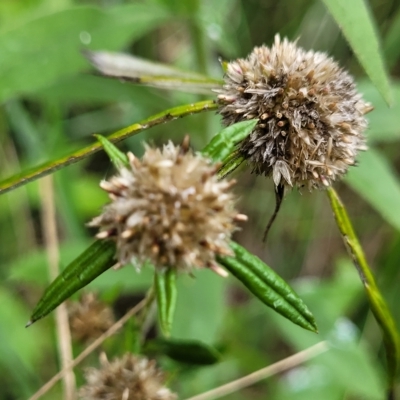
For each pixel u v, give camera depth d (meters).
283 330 0.28
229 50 0.29
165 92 0.30
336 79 0.23
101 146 0.22
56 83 0.30
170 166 0.21
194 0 0.28
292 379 0.31
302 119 0.22
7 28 0.28
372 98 0.28
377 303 0.23
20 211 0.36
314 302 0.29
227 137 0.22
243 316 0.33
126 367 0.24
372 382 0.28
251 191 0.42
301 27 0.39
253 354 0.29
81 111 0.40
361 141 0.23
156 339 0.25
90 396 0.24
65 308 0.25
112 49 0.28
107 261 0.22
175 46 0.41
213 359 0.25
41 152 0.34
